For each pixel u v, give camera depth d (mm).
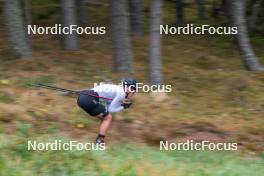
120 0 21234
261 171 12781
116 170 10938
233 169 12273
